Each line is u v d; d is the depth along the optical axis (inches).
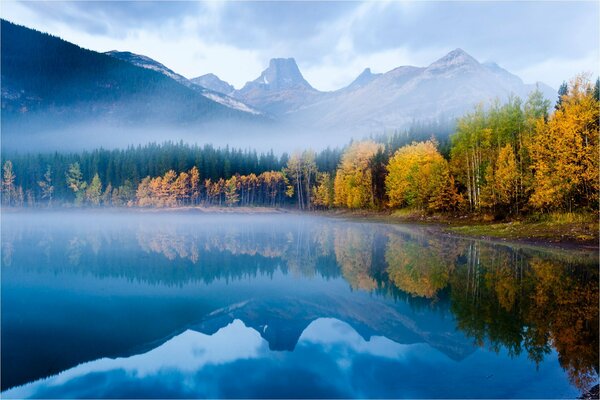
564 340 540.4
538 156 1672.0
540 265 1061.1
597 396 394.9
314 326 649.0
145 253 1483.8
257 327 647.8
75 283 972.6
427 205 2800.2
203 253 1483.8
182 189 5083.7
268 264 1237.1
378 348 543.8
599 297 747.4
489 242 1560.0
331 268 1154.7
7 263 1251.2
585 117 1504.7
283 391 428.5
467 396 400.5
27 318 696.4
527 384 423.8
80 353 543.2
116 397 420.5
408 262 1198.3
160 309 753.0
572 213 1582.2
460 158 2413.9
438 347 536.1
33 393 430.6
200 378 459.8
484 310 690.2
